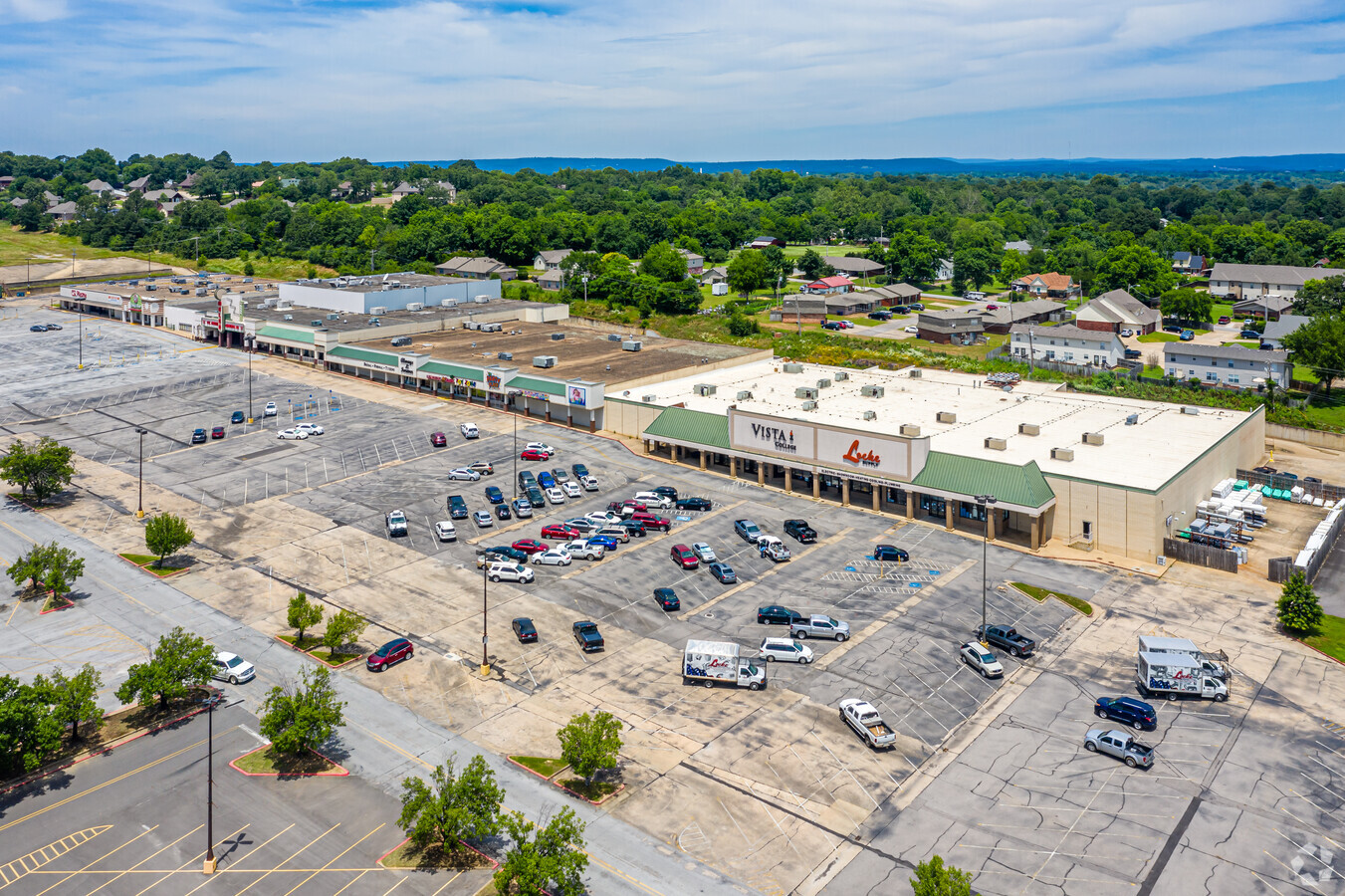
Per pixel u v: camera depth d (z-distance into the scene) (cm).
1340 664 8194
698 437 13250
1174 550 10388
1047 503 10638
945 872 5122
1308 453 14850
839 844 6006
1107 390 17450
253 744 7088
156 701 7650
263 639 8594
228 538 10875
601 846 5972
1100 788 6531
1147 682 7694
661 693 7756
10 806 6347
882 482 11575
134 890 5603
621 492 12312
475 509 11688
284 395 17012
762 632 8744
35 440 14350
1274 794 6450
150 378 18112
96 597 9412
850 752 6969
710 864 5831
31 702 6806
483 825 5756
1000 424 13125
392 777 6694
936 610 9156
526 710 7506
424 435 14738
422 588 9612
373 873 5769
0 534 10975
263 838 6059
